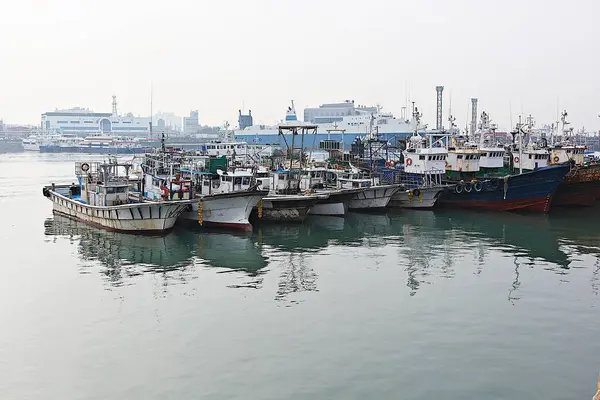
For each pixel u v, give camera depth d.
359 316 28.55
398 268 38.12
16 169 139.88
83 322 27.70
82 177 57.06
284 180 60.12
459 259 40.69
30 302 30.75
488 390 20.91
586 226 54.78
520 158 66.94
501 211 64.88
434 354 24.00
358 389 20.92
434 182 69.44
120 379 21.78
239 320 27.98
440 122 126.25
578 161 75.44
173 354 24.02
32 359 23.56
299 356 23.78
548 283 34.38
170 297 31.64
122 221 49.34
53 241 46.78
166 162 61.34
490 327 27.09
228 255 41.97
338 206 61.44
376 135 109.00
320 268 38.19
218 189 57.06
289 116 140.00
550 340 25.56
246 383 21.38
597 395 13.05
